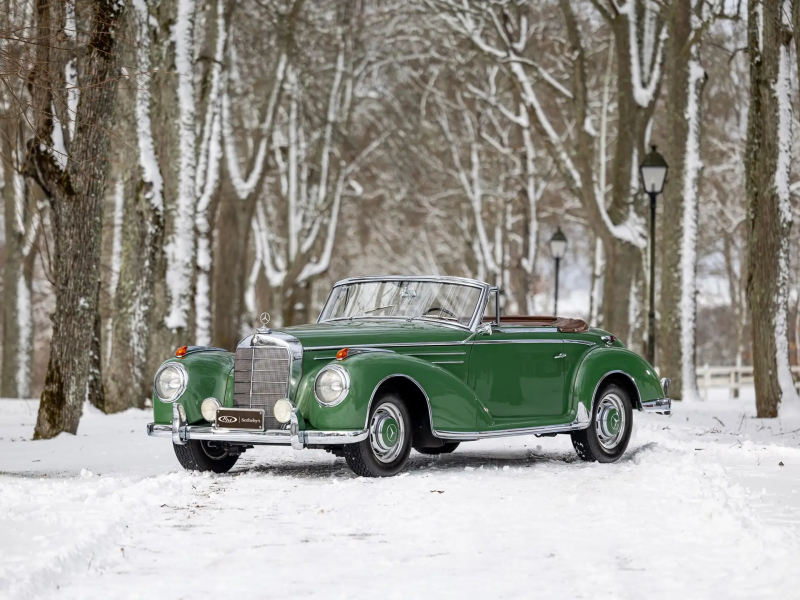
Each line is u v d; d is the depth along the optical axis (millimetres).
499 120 46625
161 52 23969
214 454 11359
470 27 31484
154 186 22609
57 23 14586
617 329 28844
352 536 7406
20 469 11750
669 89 27719
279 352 10586
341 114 42750
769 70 19562
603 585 5945
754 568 6246
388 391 10609
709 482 9688
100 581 6113
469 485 9891
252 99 40094
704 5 28609
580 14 38750
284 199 43156
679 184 27234
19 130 15609
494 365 11594
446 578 6141
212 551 6891
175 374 11023
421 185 48625
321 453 13320
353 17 42312
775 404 19828
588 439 12227
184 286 23672
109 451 13695
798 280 48094
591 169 29016
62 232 15719
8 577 5934
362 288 12352
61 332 15820
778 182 19672
